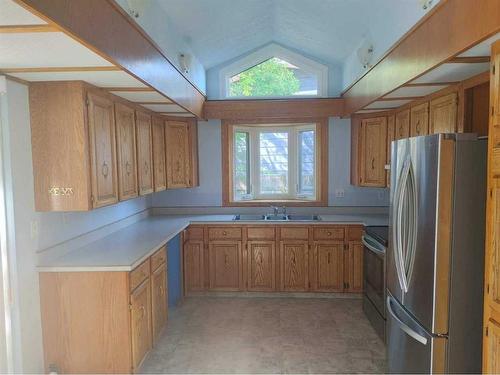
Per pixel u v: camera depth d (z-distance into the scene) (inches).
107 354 97.8
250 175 199.9
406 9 99.2
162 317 127.7
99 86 99.4
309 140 194.5
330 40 155.8
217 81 187.8
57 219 105.0
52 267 95.9
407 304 90.2
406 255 90.3
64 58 72.4
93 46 65.3
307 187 197.2
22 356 90.6
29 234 93.4
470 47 66.9
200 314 151.1
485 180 76.2
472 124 95.1
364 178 170.7
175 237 161.2
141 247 114.7
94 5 65.7
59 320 97.5
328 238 166.6
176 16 123.1
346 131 184.9
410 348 88.4
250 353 119.6
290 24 154.6
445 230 76.6
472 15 64.4
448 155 75.8
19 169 90.0
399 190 92.1
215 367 111.6
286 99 179.3
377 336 130.6
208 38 150.1
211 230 169.9
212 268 171.3
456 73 87.6
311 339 128.7
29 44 63.5
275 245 168.7
